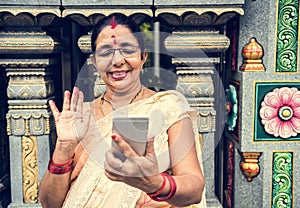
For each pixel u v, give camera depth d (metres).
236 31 2.52
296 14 2.35
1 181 2.66
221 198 2.90
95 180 1.42
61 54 2.85
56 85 2.74
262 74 2.38
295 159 2.45
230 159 2.69
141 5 2.25
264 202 2.47
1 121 2.69
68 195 1.48
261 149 2.43
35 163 2.46
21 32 2.29
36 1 2.20
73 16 2.26
